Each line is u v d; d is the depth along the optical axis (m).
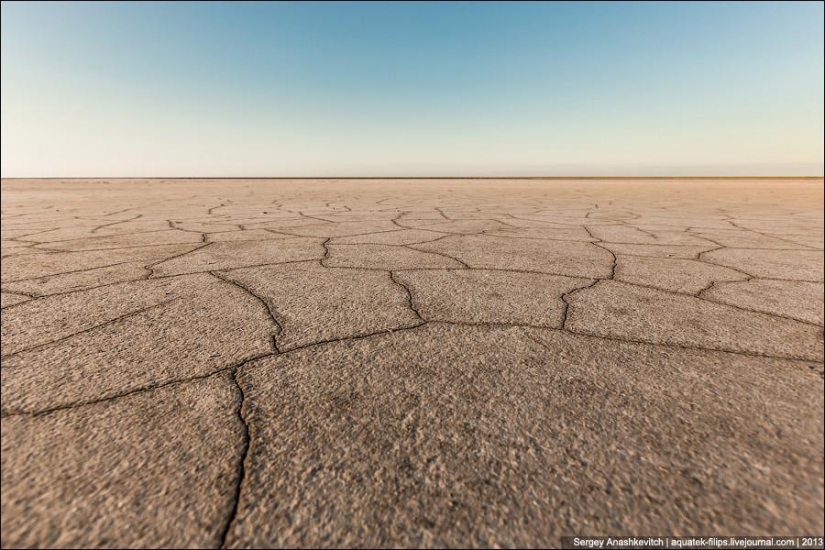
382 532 0.62
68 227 4.24
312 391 1.01
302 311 1.62
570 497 0.68
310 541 0.60
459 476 0.72
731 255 2.83
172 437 0.82
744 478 0.72
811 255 2.83
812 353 1.23
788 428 0.86
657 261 2.62
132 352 1.22
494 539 0.61
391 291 1.92
